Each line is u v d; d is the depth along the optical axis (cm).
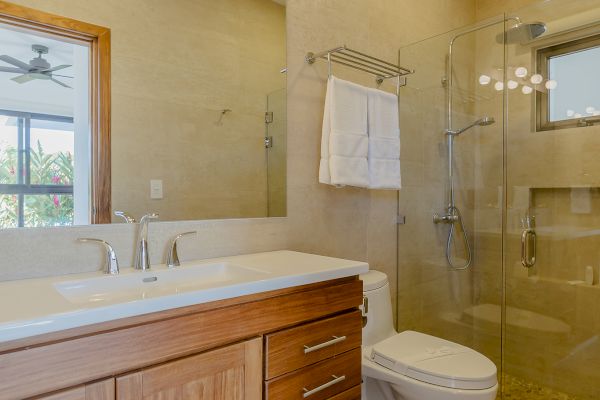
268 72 163
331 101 168
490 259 237
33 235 111
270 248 164
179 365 86
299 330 109
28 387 69
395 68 216
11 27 108
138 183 130
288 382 107
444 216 238
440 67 231
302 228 176
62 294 100
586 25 197
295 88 173
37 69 112
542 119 217
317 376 114
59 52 116
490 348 237
